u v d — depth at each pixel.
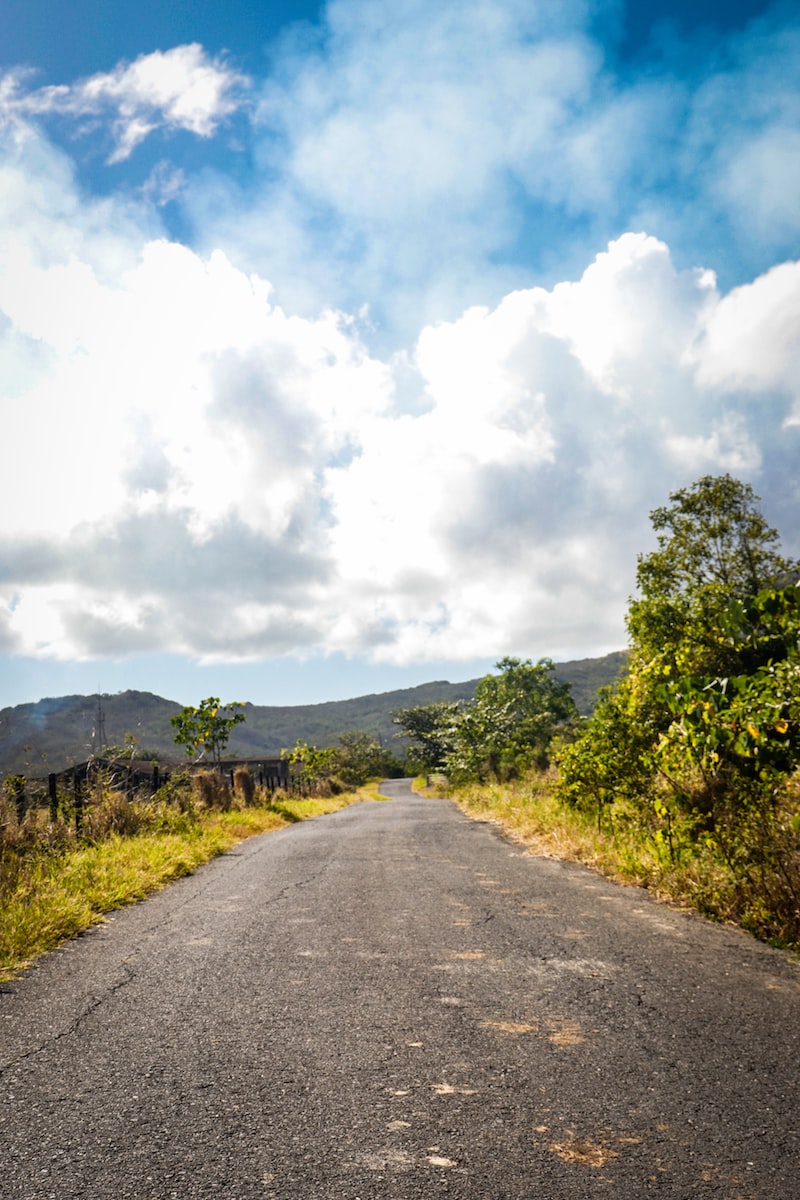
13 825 9.37
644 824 9.45
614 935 5.31
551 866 8.91
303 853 10.73
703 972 4.36
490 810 18.77
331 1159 2.31
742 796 6.89
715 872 6.61
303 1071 3.00
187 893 7.64
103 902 6.90
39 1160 2.34
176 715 20.67
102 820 11.73
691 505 23.50
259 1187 2.16
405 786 75.94
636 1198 2.07
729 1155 2.31
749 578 23.09
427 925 5.69
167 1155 2.36
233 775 22.53
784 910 5.25
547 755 30.62
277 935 5.48
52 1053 3.29
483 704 35.00
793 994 3.94
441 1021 3.57
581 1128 2.50
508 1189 2.13
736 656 8.93
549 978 4.25
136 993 4.15
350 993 4.03
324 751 46.72
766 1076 2.90
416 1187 2.14
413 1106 2.67
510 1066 3.02
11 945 5.21
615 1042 3.28
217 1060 3.14
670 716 9.38
